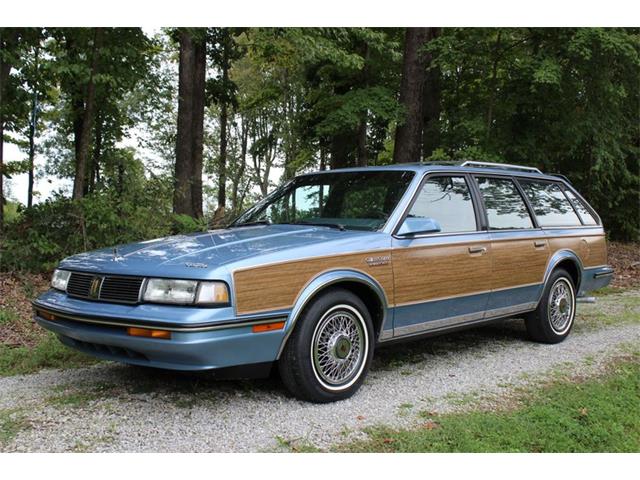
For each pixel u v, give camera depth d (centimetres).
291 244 397
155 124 1825
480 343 591
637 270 1212
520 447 335
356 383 412
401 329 446
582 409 395
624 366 504
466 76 1432
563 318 602
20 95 1095
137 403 393
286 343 385
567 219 630
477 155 1195
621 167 1537
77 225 935
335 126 1362
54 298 406
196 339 337
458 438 341
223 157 2591
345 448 326
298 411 380
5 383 441
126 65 1050
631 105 1342
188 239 437
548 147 1340
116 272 371
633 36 1116
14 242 869
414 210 464
